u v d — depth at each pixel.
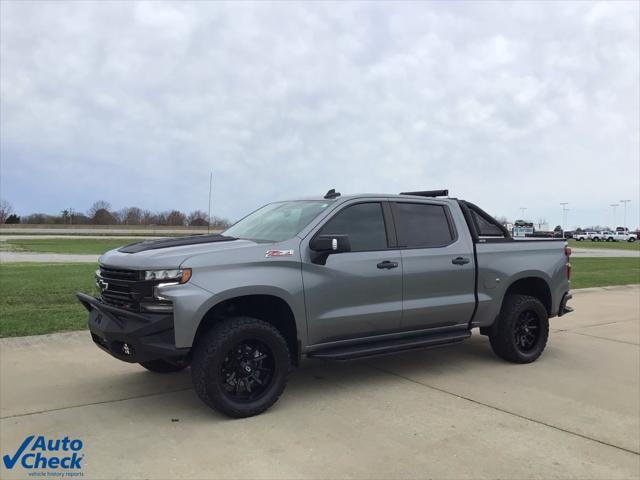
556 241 7.02
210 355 4.42
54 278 13.97
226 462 3.77
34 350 6.74
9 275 14.73
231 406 4.52
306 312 4.95
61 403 4.96
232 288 4.54
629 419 4.70
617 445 4.15
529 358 6.58
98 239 51.50
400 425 4.49
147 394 5.23
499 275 6.32
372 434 4.29
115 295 4.73
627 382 5.80
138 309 4.47
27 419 4.56
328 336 5.18
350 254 5.29
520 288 7.01
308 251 5.03
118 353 4.68
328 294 5.08
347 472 3.63
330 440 4.16
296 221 5.37
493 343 6.60
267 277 4.73
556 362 6.66
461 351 7.23
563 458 3.90
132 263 4.54
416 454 3.93
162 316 4.36
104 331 4.64
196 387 4.49
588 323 9.41
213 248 4.72
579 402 5.13
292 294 4.85
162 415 4.68
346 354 5.12
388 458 3.85
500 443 4.15
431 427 4.45
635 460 3.89
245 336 4.58
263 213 6.06
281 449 3.99
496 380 5.84
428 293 5.79
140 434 4.26
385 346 5.42
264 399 4.70
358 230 5.46
